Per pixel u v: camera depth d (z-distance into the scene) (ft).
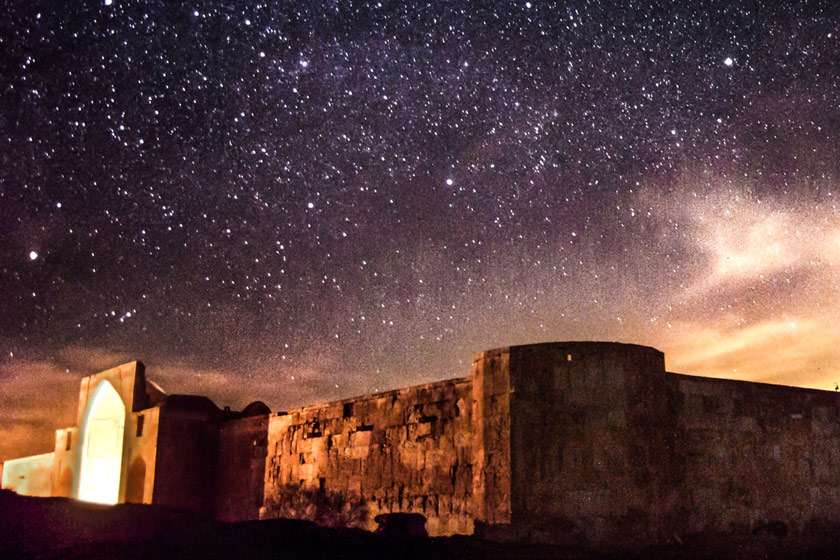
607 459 40.37
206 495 73.51
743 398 47.85
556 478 40.22
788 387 49.93
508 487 40.81
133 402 77.82
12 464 95.09
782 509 47.44
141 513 46.52
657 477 41.22
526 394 41.68
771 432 48.34
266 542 39.47
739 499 46.01
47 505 46.39
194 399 75.77
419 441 51.65
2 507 44.16
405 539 40.52
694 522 44.09
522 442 41.06
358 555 37.09
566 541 39.34
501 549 38.37
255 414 77.87
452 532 47.60
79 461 84.07
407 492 51.80
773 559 45.19
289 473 64.23
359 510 55.57
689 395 45.96
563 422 40.86
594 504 39.78
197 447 74.08
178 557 35.55
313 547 38.70
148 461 73.46
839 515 49.70
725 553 44.21
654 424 41.86
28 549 36.63
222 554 36.68
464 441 48.16
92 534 40.04
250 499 68.74
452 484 48.47
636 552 39.47
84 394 86.02
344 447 58.54
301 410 64.59
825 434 50.55
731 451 46.52
